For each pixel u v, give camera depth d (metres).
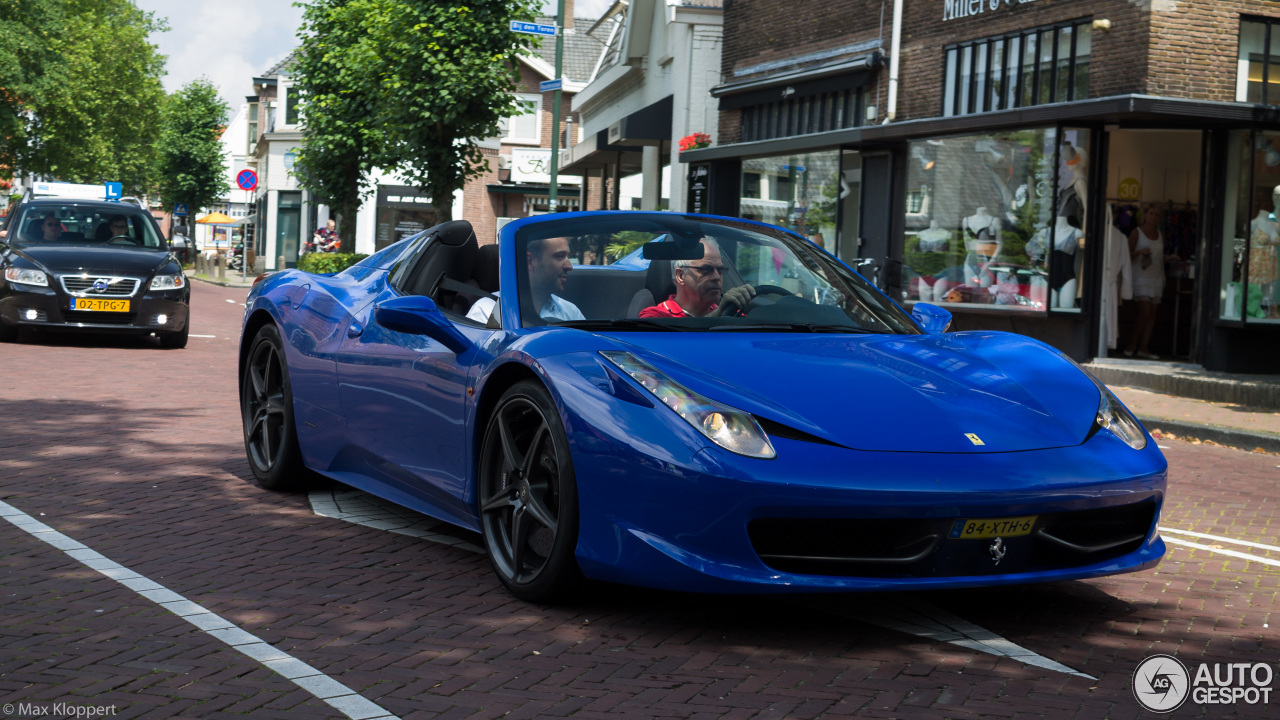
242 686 2.97
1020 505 3.30
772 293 4.44
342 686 2.98
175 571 4.12
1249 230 12.74
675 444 3.29
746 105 20.69
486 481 3.96
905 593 4.04
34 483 5.61
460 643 3.36
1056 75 13.89
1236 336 12.84
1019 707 2.94
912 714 2.87
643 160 26.19
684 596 3.88
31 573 4.04
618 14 33.56
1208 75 12.71
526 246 4.36
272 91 52.22
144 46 53.22
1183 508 6.17
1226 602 4.11
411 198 44.56
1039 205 13.71
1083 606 3.96
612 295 4.25
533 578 3.72
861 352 3.91
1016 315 14.01
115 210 13.80
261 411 5.68
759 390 3.49
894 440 3.35
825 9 18.55
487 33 21.00
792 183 19.00
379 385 4.65
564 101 46.91
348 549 4.50
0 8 41.12
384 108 22.12
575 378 3.57
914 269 15.71
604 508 3.42
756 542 3.28
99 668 3.09
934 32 15.94
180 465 6.22
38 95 41.44
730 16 21.61
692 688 3.02
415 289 4.81
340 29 29.30
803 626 3.60
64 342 13.14
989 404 3.62
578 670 3.15
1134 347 13.67
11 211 14.18
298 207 48.72
